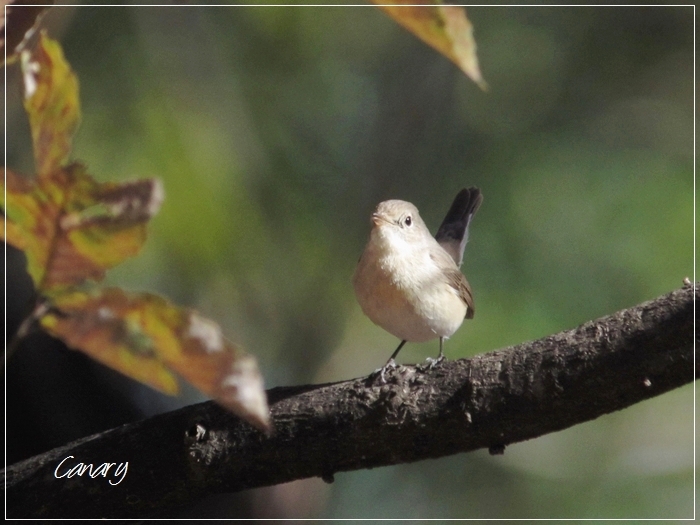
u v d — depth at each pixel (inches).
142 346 79.0
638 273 342.6
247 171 368.2
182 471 197.0
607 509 384.5
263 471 195.0
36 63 90.0
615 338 168.1
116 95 343.9
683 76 377.1
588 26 386.0
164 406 325.4
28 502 200.1
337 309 405.7
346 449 190.1
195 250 335.3
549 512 387.2
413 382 187.2
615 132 374.0
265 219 375.6
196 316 77.5
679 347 162.6
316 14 386.0
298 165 388.8
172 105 348.5
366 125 409.7
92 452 203.3
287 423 191.8
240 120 370.9
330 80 400.5
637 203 353.1
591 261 350.3
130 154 332.8
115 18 352.8
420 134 406.9
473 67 89.2
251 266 370.0
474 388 179.8
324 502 382.9
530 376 175.2
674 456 400.2
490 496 396.5
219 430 195.8
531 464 401.7
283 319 396.2
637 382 166.9
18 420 287.7
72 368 298.4
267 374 396.8
